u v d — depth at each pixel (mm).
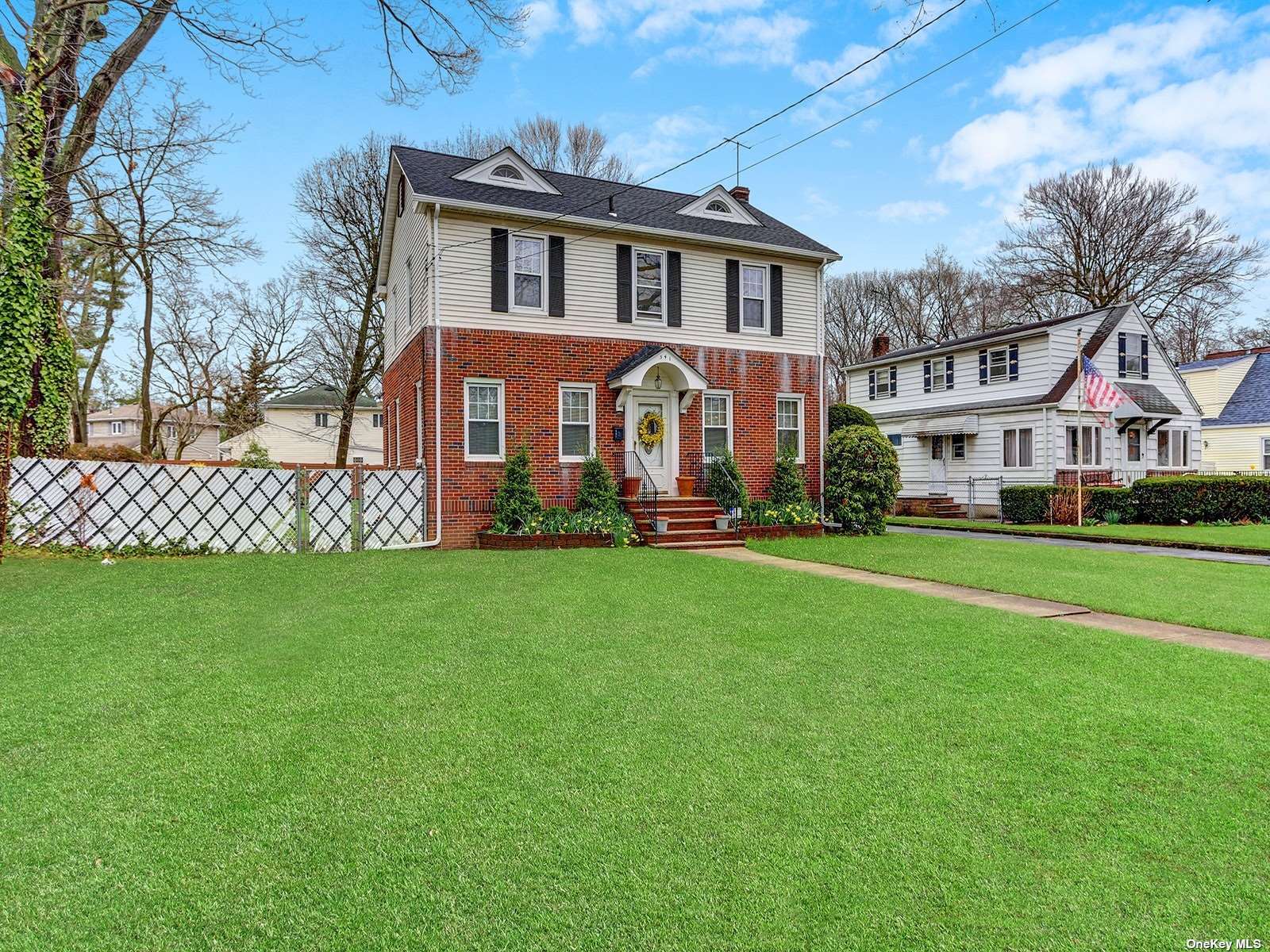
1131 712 4602
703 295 16500
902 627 6914
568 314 15133
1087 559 12406
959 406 26047
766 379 17125
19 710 4508
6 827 3135
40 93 11617
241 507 12156
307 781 3607
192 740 4090
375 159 27359
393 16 10734
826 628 6828
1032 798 3451
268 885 2740
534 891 2709
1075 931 2498
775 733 4246
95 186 12977
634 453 15562
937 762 3848
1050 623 7121
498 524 13805
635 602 7988
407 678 5238
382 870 2840
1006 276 39219
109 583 8656
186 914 2568
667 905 2627
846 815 3285
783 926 2518
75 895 2666
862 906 2627
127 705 4621
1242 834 3131
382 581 9180
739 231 17125
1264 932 2492
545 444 14875
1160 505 19609
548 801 3406
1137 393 23734
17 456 11531
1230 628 7090
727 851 2982
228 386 29469
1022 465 23031
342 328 29078
